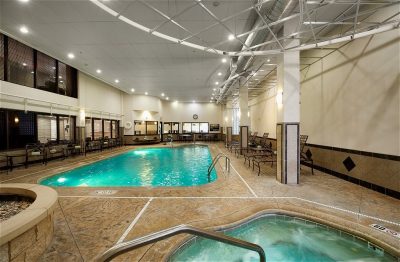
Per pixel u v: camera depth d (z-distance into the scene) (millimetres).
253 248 1535
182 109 20375
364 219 2945
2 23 4910
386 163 3977
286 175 4840
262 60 6176
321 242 2947
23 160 7281
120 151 11992
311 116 6547
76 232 2645
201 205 3537
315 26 4883
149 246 2342
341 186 4590
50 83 8508
